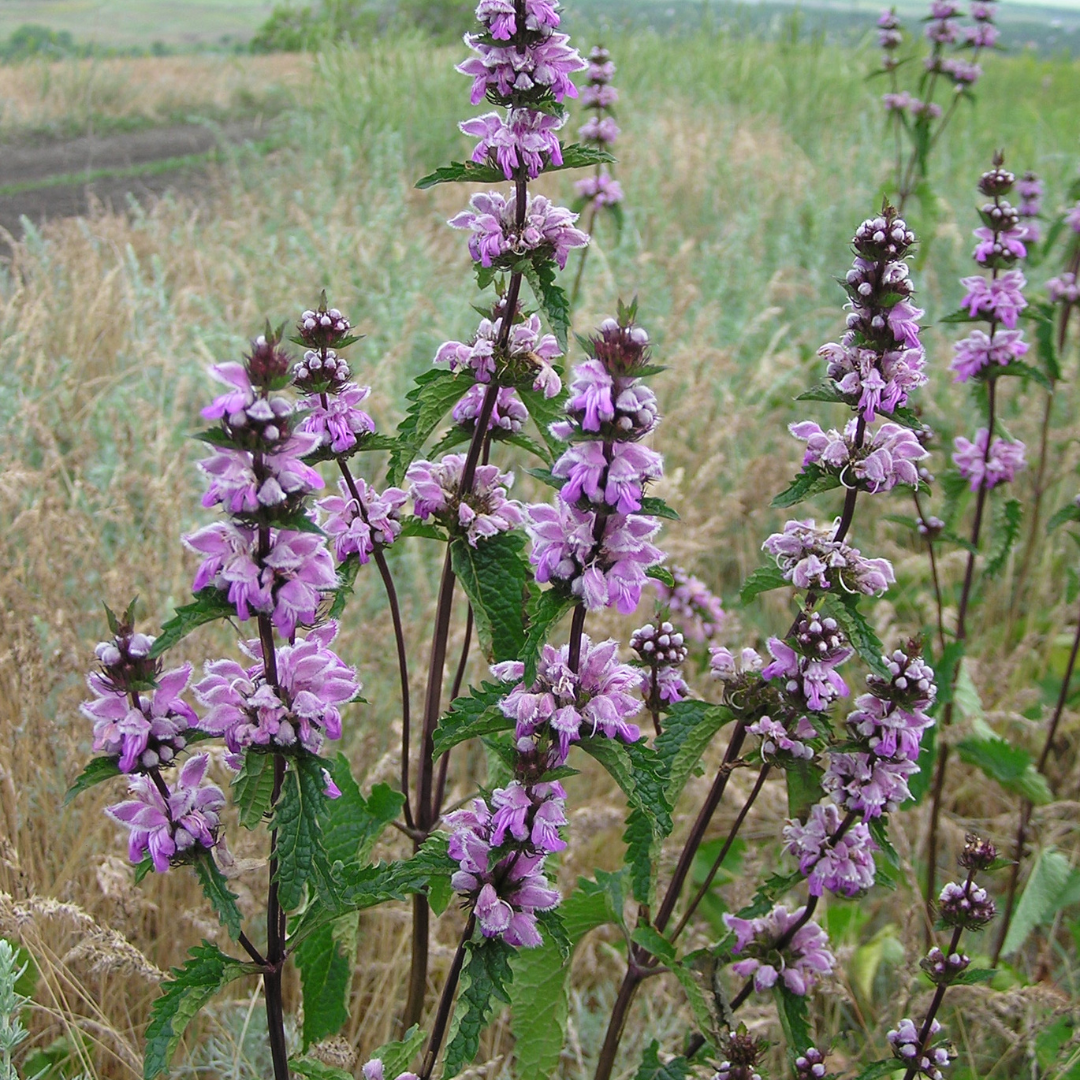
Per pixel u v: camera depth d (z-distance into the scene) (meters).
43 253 1.25
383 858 0.64
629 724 0.44
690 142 1.96
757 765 0.54
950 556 0.92
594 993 0.68
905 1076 0.53
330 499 0.54
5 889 0.62
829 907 0.71
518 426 0.56
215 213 1.84
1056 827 0.72
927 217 1.33
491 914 0.43
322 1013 0.55
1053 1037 0.64
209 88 3.18
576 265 1.34
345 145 2.09
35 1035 0.60
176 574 0.78
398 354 1.00
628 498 0.41
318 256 1.30
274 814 0.42
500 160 0.50
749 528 0.98
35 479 0.78
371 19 3.44
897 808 0.52
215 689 0.41
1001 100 2.81
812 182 1.81
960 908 0.51
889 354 0.50
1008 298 0.71
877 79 2.56
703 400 1.03
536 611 0.44
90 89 2.85
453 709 0.46
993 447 0.73
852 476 0.50
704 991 0.53
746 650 0.52
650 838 0.53
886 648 0.79
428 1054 0.49
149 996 0.63
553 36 0.50
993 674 0.84
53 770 0.70
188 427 1.01
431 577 0.90
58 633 0.68
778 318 1.39
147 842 0.42
